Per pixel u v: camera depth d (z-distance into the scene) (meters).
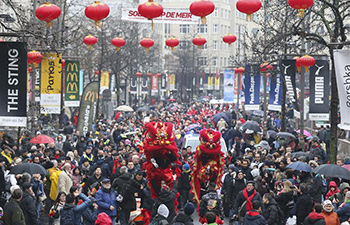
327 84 26.02
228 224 19.34
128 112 59.66
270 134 30.84
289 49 35.28
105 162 23.23
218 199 16.14
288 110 52.84
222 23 146.62
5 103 17.72
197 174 19.80
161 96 115.94
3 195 17.12
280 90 33.75
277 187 17.78
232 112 50.31
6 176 17.98
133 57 69.88
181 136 35.16
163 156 17.53
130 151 24.73
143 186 17.66
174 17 21.17
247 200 16.41
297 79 55.44
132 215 17.75
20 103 17.72
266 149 25.00
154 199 17.70
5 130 32.75
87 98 34.44
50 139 25.22
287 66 28.48
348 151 31.83
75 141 33.19
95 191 17.56
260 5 16.08
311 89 26.09
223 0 146.75
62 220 14.84
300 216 15.73
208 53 142.88
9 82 17.72
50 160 20.27
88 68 58.53
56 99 28.31
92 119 34.41
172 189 17.80
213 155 19.42
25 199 15.34
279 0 31.41
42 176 19.33
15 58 17.72
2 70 17.73
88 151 24.52
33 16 25.69
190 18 20.98
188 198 21.86
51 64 28.06
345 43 19.30
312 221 14.03
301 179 18.20
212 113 61.88
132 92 75.88
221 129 35.25
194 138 27.39
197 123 44.91
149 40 22.70
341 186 16.53
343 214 15.01
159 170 17.62
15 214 14.03
